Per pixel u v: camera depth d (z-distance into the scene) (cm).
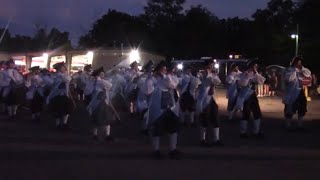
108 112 1256
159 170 914
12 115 1809
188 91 1545
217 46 8100
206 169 923
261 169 926
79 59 4047
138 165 959
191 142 1279
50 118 1866
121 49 4059
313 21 4984
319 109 2295
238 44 7731
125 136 1389
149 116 1059
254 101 1357
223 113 2106
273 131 1507
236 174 880
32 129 1532
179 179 841
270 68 3344
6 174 870
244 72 1356
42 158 1031
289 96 1511
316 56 4791
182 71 1590
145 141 1292
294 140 1321
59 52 4153
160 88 1045
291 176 867
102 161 999
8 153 1088
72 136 1380
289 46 5984
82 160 1009
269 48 6806
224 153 1109
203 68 1251
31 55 4322
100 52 4012
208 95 1215
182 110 1556
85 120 1805
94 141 1274
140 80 1446
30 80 1808
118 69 2025
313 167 948
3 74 1798
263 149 1169
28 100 1798
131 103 1878
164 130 1040
